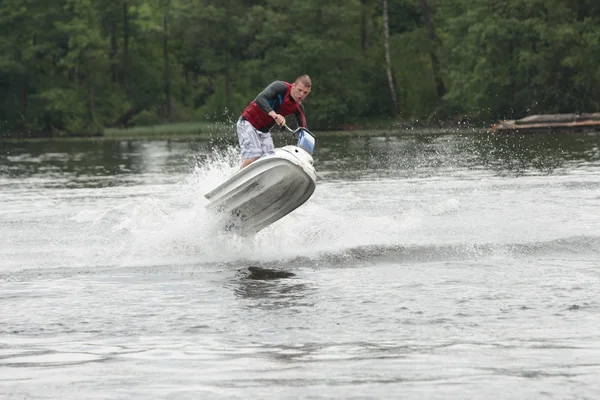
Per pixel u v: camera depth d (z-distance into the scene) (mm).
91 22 198500
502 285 22516
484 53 155875
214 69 192250
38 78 197375
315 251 28047
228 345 17641
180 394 14703
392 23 197000
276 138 122750
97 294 22891
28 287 23984
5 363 16766
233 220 29438
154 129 188875
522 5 152125
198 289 23188
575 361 15914
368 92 184750
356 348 17156
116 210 41906
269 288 23031
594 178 52094
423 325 18781
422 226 32750
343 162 75875
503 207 38594
